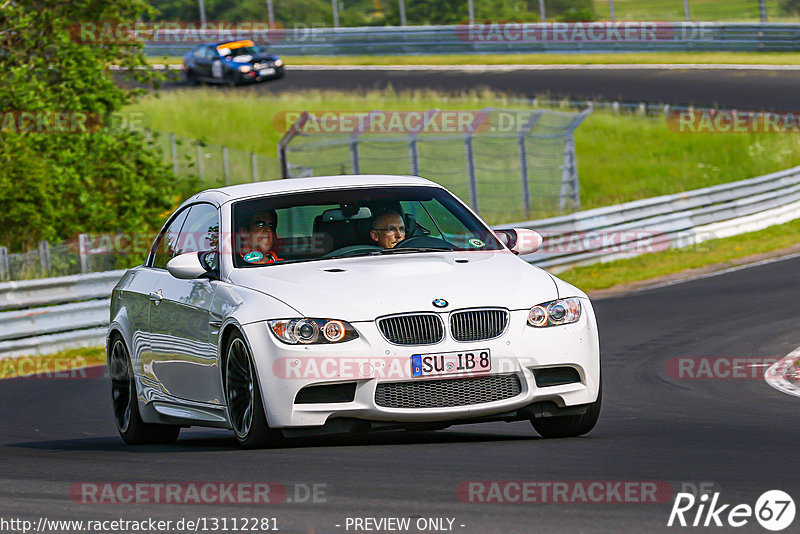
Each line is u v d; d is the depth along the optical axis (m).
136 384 25.67
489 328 19.92
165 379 23.95
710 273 62.66
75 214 68.44
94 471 19.16
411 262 21.41
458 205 24.16
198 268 22.19
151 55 156.00
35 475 19.14
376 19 162.00
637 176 104.94
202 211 24.39
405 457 18.67
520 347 19.88
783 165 106.38
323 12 169.00
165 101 121.19
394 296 19.94
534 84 126.44
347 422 19.66
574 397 20.34
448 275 20.88
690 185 101.69
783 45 134.12
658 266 67.25
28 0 72.19
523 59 139.50
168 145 100.56
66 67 70.31
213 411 21.84
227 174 95.75
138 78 74.19
